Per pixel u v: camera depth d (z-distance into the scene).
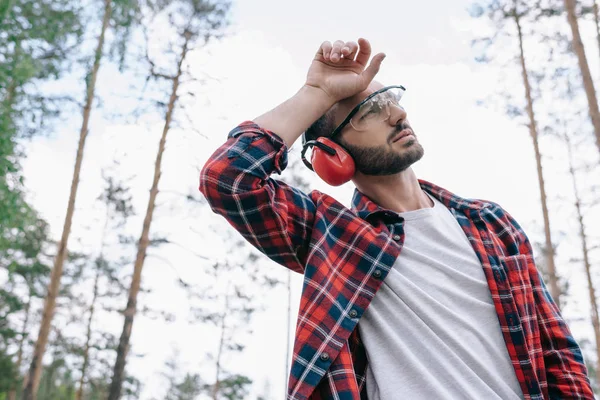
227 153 1.40
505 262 1.42
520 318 1.33
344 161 1.46
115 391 10.80
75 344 19.95
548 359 1.37
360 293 1.31
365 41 1.46
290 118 1.45
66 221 12.11
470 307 1.33
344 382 1.20
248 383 24.22
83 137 12.12
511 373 1.27
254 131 1.43
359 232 1.41
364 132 1.45
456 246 1.43
